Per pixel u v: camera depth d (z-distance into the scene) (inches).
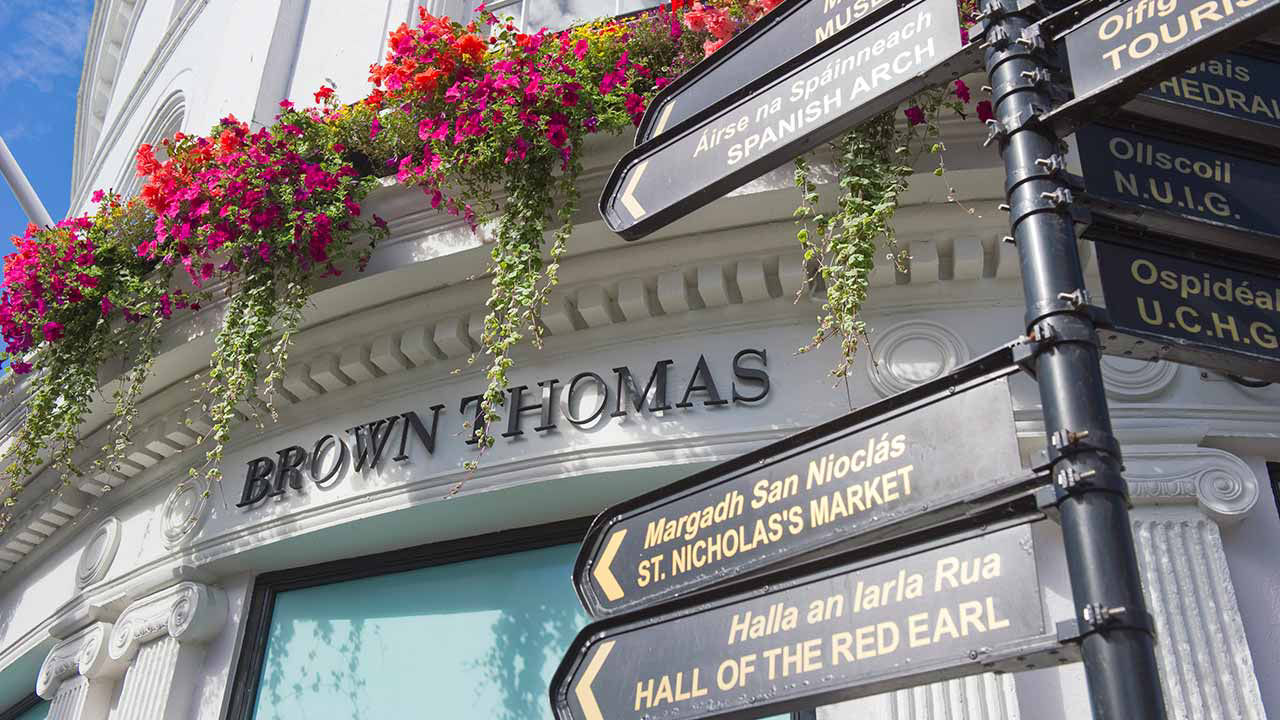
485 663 250.4
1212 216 113.1
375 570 273.9
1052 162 99.0
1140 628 79.4
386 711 255.6
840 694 98.2
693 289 246.8
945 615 93.4
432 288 264.8
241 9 372.8
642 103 231.6
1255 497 203.8
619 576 123.5
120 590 302.0
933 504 97.3
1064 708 193.2
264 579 287.7
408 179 246.7
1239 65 126.4
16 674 360.8
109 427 313.7
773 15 141.3
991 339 227.1
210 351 286.5
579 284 251.8
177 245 265.3
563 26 325.7
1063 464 87.1
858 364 230.4
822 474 109.1
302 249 254.4
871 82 119.0
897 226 230.1
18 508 356.2
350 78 332.8
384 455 264.5
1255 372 109.9
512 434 247.8
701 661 110.5
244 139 265.4
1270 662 193.8
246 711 271.9
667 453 233.5
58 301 285.6
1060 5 115.6
